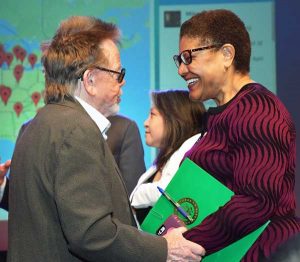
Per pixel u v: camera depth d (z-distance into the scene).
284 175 2.35
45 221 2.25
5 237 5.54
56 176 2.18
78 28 2.49
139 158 4.50
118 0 5.87
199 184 2.42
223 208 2.31
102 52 2.44
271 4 5.80
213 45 2.50
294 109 5.77
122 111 5.82
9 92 5.87
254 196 2.27
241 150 2.34
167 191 2.49
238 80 2.54
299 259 2.32
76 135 2.22
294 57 5.78
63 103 2.39
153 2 5.86
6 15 5.88
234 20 2.54
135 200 3.40
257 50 5.81
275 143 2.29
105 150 2.33
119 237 2.21
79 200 2.16
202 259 2.39
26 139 2.38
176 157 3.34
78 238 2.15
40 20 5.88
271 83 5.81
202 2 5.84
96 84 2.44
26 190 2.29
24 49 5.88
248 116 2.35
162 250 2.29
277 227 2.35
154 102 3.55
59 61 2.40
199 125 3.53
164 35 5.86
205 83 2.53
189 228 2.41
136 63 5.86
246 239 2.31
